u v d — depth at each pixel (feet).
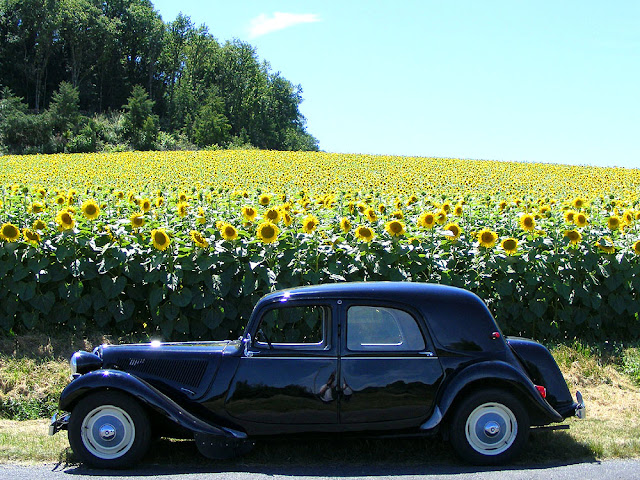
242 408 16.65
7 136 311.88
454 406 16.38
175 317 27.43
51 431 16.69
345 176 108.06
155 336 28.12
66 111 335.47
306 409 16.51
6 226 27.55
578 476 15.46
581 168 137.80
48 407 21.99
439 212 30.71
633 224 31.91
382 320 16.79
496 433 16.35
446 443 18.01
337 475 15.72
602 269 29.32
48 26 389.19
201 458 17.29
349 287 17.15
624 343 28.91
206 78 476.95
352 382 16.43
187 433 17.10
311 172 112.37
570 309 29.30
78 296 27.96
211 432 16.12
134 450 16.35
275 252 28.50
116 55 437.58
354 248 29.43
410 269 29.37
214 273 28.40
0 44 399.85
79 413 16.38
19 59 404.98
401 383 16.38
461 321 16.71
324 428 16.58
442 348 16.52
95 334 27.76
